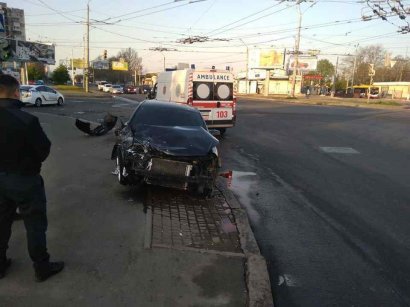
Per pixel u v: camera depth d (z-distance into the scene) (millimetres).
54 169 8617
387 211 7500
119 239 5195
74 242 5016
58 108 27312
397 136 18094
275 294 4453
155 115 8430
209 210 6766
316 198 8164
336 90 102188
